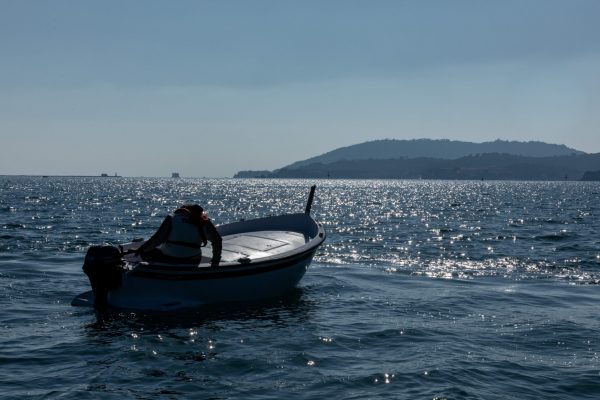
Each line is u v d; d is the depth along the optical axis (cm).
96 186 13375
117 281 1000
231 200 7181
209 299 1090
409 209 5475
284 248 1291
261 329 945
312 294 1248
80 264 1608
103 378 705
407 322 1009
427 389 679
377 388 682
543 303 1201
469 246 2312
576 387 696
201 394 660
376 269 1670
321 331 938
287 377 718
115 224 3148
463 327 980
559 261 1886
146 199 6862
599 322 1028
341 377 718
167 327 943
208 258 1166
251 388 680
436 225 3453
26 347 823
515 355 822
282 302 1159
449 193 11594
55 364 754
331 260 1866
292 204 6328
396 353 824
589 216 4425
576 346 873
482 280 1506
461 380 711
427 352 830
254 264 1112
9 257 1734
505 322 1020
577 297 1277
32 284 1277
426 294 1277
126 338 874
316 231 1382
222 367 754
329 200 7600
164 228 1074
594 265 1803
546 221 3838
